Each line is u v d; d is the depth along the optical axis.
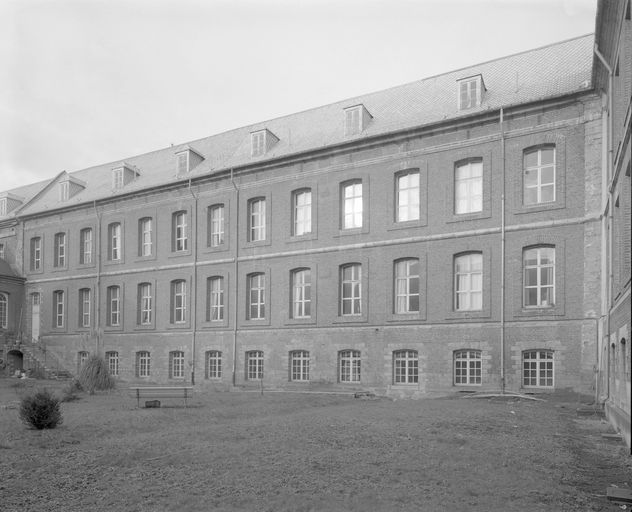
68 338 40.38
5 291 42.72
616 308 15.77
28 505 7.46
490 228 24.86
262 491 7.90
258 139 33.34
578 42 27.09
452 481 8.43
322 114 34.16
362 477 8.66
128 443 11.83
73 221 41.19
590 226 22.56
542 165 24.27
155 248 36.31
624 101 14.97
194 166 36.28
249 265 32.16
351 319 28.31
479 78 26.34
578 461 10.50
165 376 34.97
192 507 7.22
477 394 23.86
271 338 30.92
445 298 25.78
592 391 21.88
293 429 13.48
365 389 27.53
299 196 31.20
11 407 19.69
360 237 28.41
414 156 27.16
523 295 24.03
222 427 14.05
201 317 33.84
